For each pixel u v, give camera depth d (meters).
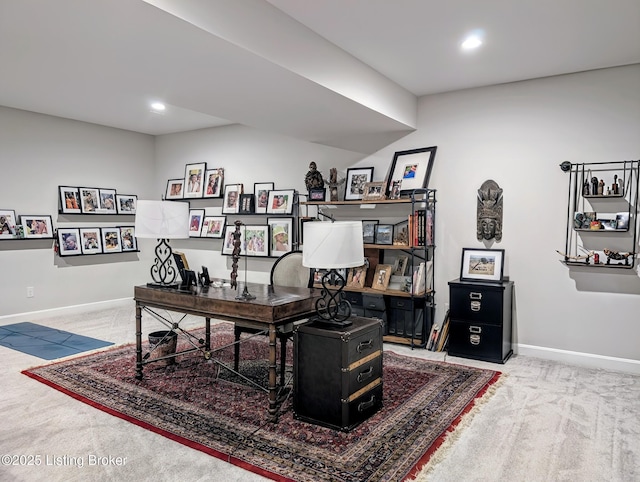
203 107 3.68
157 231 3.17
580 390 3.12
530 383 3.26
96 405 2.81
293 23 2.78
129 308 5.93
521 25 2.82
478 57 3.38
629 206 3.53
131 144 6.29
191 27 2.20
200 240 6.22
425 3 2.55
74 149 5.58
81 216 5.69
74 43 2.41
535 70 3.65
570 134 3.74
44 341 4.27
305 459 2.19
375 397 2.71
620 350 3.61
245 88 3.15
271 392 2.57
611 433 2.48
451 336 3.93
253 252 5.61
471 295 3.82
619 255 3.51
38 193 5.23
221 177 5.89
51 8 2.01
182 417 2.64
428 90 4.25
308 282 3.56
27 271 5.15
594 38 3.01
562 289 3.82
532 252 3.93
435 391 3.08
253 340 4.34
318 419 2.54
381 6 2.59
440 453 2.25
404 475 2.06
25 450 2.28
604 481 2.03
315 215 5.15
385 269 4.42
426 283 4.29
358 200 4.48
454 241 4.30
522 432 2.49
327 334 2.47
